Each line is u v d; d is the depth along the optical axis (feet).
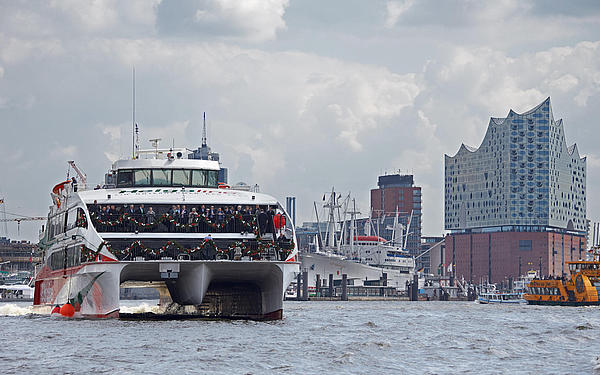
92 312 282.77
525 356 204.44
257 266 272.72
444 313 549.54
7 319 314.76
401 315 484.33
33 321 295.07
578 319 436.35
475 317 457.27
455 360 194.59
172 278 278.05
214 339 226.17
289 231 286.25
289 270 276.62
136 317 327.67
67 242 302.86
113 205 288.30
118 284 268.41
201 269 268.41
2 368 170.09
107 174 348.38
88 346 207.41
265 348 208.03
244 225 284.41
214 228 284.00
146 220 287.28
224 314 357.00
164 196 289.12
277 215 283.59
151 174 318.86
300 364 180.86
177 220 284.82
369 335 263.70
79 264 282.15
